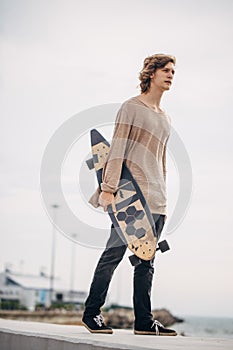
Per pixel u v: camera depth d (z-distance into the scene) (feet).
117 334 8.70
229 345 7.83
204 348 7.25
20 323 10.48
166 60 8.96
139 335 8.70
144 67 9.07
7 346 8.98
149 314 8.90
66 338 7.79
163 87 8.95
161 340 8.07
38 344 8.28
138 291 8.88
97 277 8.75
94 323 8.67
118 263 8.84
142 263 8.87
